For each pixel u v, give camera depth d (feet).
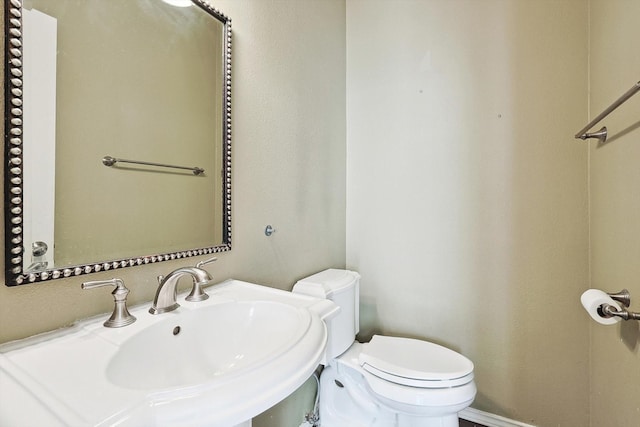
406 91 5.60
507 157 4.80
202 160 3.25
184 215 3.08
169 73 2.93
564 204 4.44
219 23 3.38
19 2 1.94
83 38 2.30
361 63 6.05
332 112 5.71
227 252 3.51
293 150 4.62
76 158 2.26
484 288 5.00
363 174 6.06
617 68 3.32
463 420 5.11
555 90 4.46
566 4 4.38
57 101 2.14
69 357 1.77
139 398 1.37
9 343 1.89
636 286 2.85
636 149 2.84
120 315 2.25
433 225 5.39
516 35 4.70
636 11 2.85
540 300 4.61
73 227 2.23
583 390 4.35
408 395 3.73
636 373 2.90
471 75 5.04
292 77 4.57
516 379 4.78
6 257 1.89
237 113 3.61
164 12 2.89
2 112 1.89
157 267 2.80
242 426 2.44
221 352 2.59
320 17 5.28
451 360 4.21
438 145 5.32
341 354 4.55
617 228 3.30
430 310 5.43
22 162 1.96
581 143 4.33
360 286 6.13
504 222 4.84
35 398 1.37
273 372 1.63
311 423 4.68
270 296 2.95
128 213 2.61
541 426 4.61
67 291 2.18
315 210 5.20
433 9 5.33
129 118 2.62
